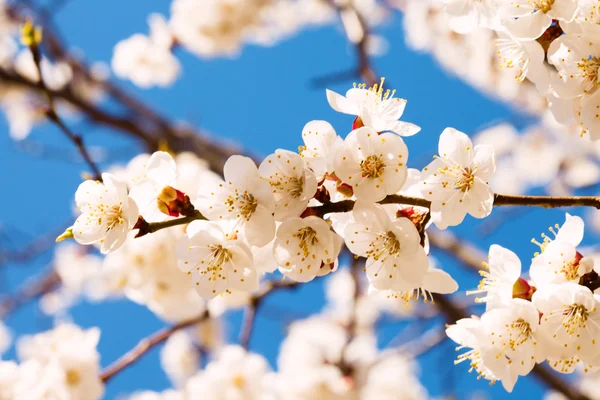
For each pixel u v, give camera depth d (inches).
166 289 38.3
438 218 30.6
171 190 30.8
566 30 31.3
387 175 30.2
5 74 56.7
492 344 30.9
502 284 31.1
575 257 30.9
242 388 43.9
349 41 46.1
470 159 30.8
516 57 32.2
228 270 30.8
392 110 30.9
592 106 31.4
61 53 59.7
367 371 48.8
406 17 60.2
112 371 37.8
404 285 30.7
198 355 62.3
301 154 30.5
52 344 38.4
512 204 30.6
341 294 60.6
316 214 30.4
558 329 30.5
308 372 47.6
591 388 53.6
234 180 30.4
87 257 64.7
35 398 36.9
